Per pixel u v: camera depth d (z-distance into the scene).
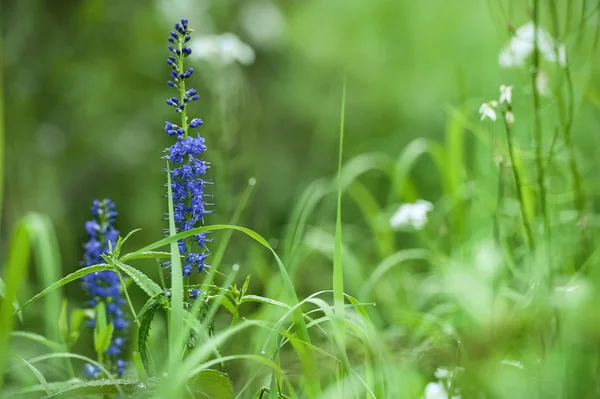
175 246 2.74
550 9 4.50
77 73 9.48
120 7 9.64
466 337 4.25
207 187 6.52
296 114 11.12
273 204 9.68
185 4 9.98
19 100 8.91
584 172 5.69
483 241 5.36
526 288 5.04
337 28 12.17
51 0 9.05
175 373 2.55
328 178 10.24
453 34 11.38
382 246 6.23
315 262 7.06
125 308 5.39
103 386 3.01
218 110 6.54
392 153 10.57
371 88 11.79
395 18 12.23
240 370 4.85
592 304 3.99
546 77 4.64
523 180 4.73
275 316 4.61
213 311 3.00
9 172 8.56
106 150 9.70
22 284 6.36
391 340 4.64
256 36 10.83
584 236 4.70
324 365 4.32
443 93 11.20
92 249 3.86
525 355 4.09
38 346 5.93
